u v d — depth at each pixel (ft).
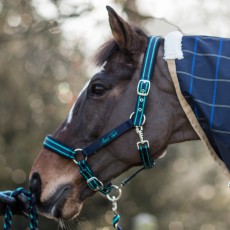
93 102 12.44
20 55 38.24
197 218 70.95
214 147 11.96
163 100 12.27
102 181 12.57
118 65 12.47
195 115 11.90
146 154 12.26
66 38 35.19
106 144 12.34
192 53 12.17
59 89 43.70
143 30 13.12
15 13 30.89
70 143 12.61
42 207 12.67
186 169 70.54
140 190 60.13
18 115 47.91
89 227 54.70
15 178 52.21
